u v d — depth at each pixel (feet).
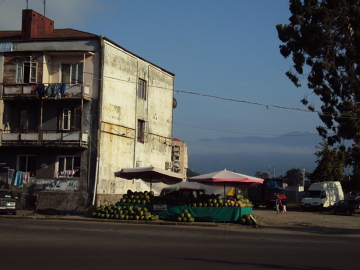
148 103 134.92
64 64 112.88
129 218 88.33
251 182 90.43
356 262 39.27
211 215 85.97
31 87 109.50
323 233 73.77
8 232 58.29
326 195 155.33
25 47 112.78
